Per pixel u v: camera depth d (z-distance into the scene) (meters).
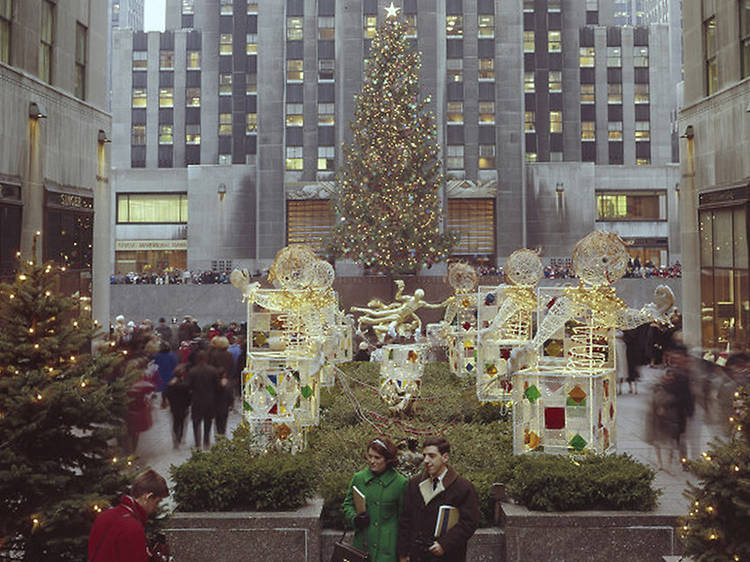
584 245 10.16
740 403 6.77
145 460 12.28
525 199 67.38
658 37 74.81
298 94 65.56
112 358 7.44
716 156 25.92
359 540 6.06
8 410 6.66
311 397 11.25
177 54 76.75
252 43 74.81
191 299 52.50
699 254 27.33
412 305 20.53
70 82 26.86
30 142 23.58
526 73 73.44
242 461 8.69
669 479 10.71
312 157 65.25
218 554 7.88
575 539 7.78
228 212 68.75
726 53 25.41
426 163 50.22
